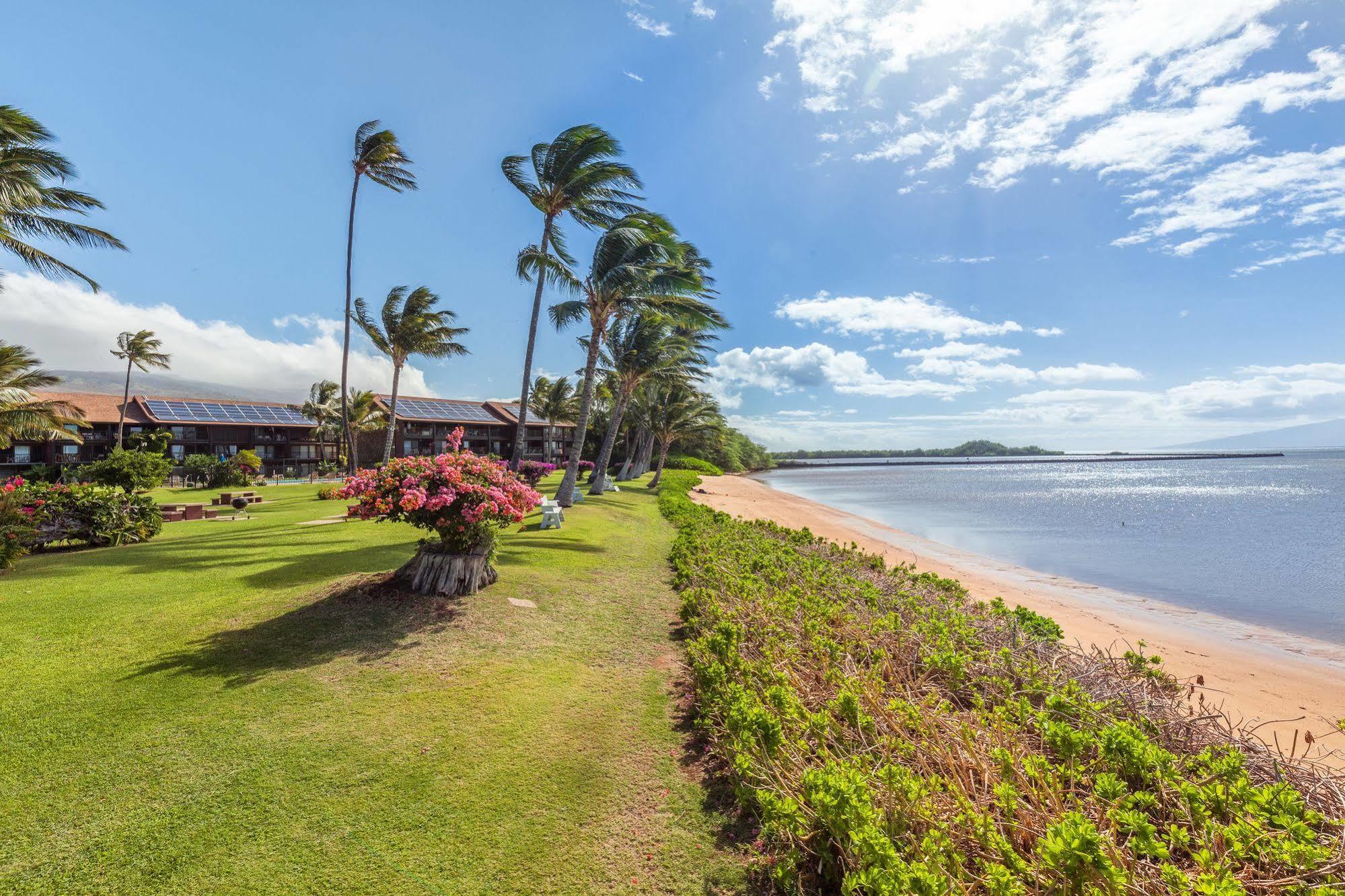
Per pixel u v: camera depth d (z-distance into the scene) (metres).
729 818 3.58
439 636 6.14
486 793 3.70
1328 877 2.35
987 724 3.75
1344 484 61.22
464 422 55.12
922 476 95.81
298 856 3.07
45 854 2.98
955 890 2.34
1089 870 2.28
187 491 28.78
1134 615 12.01
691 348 29.62
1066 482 71.38
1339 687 8.05
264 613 6.42
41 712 4.30
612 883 3.02
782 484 71.88
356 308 34.12
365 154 30.98
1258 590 14.67
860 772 3.12
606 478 29.02
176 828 3.21
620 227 17.48
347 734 4.27
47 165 15.12
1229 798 2.85
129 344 40.53
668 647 6.68
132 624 6.03
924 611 6.46
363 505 7.02
